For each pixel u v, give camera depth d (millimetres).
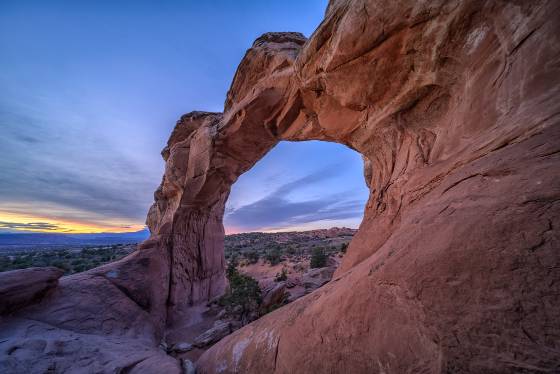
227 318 14148
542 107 2549
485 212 2104
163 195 21203
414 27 5039
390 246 3148
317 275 20391
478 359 1465
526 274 1511
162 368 6535
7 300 8227
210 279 18250
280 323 4496
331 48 6648
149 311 12391
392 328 2137
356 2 5598
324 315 3271
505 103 3291
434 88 5844
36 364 5793
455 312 1717
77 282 11250
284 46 11430
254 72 12273
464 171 3135
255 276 34219
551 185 1769
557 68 2654
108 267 13156
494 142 2988
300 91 10016
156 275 14086
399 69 6016
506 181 2225
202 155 15719
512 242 1696
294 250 54875
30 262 46562
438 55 4980
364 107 7738
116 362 6500
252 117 12453
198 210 17844
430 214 2953
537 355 1267
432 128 5922
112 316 10281
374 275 2795
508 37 3500
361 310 2598
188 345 11344
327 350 2727
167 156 20547
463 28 4359
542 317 1339
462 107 4574
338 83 7355
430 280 2023
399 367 1893
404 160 6383
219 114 17297
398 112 6852
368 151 8922
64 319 8984
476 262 1806
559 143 2023
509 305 1487
